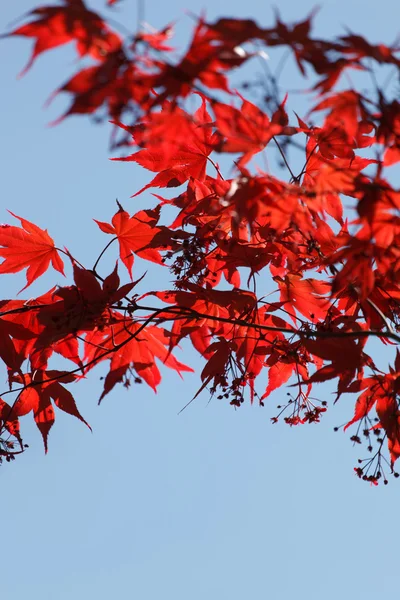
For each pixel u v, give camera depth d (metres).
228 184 5.05
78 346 5.04
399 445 4.88
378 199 3.59
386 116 3.54
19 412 5.11
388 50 3.29
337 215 4.77
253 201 3.71
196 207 4.97
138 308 4.78
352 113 3.56
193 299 4.84
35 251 5.24
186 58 3.14
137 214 5.09
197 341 5.02
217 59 3.14
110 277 4.65
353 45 3.24
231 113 3.54
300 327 5.02
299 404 5.34
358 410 4.80
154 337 4.96
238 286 5.22
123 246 5.13
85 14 2.96
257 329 5.04
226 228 5.00
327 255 4.80
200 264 5.02
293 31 3.21
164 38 3.18
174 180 5.11
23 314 5.02
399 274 4.07
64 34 2.97
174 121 3.37
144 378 4.90
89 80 3.03
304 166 4.72
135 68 3.10
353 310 5.05
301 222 3.92
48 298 5.09
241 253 4.95
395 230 3.75
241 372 5.09
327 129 4.43
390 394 4.64
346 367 4.30
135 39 3.05
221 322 5.03
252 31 3.17
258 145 3.59
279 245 4.91
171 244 5.01
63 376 5.06
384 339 4.93
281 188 3.70
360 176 3.60
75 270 4.64
